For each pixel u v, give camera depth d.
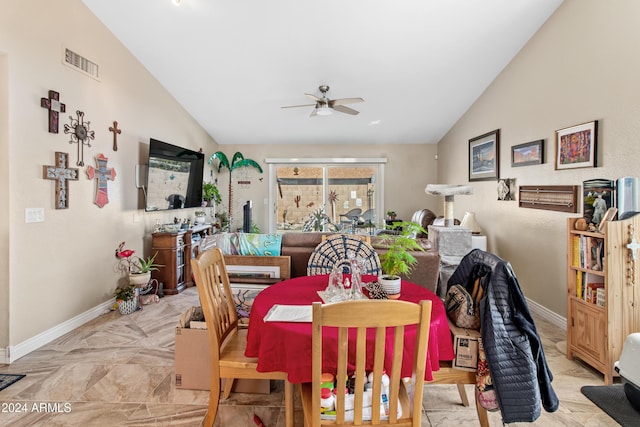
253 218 7.18
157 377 2.28
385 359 1.34
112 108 3.70
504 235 4.24
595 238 2.34
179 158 4.87
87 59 3.30
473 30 3.53
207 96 5.08
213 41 3.79
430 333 1.43
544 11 3.26
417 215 5.92
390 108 5.38
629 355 1.73
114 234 3.76
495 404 1.54
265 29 3.57
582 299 2.43
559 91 3.21
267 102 5.25
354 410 1.21
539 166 3.53
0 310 2.50
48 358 2.55
